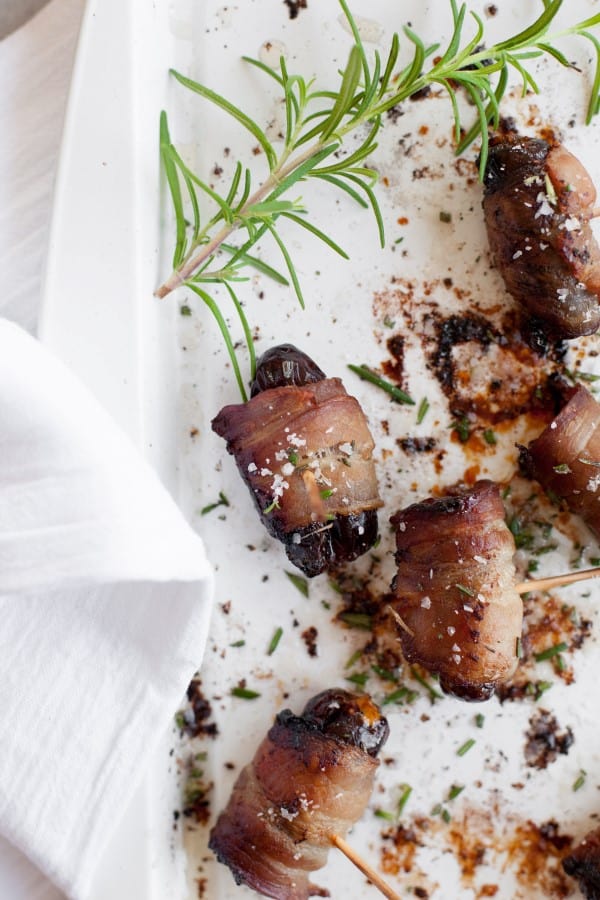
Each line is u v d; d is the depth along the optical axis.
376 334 0.39
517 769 0.39
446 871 0.39
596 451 0.37
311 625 0.39
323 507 0.36
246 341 0.39
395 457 0.39
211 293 0.39
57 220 0.36
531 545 0.39
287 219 0.39
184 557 0.34
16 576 0.33
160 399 0.38
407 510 0.37
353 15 0.39
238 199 0.39
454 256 0.39
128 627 0.35
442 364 0.39
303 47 0.39
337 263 0.39
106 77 0.36
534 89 0.36
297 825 0.37
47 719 0.36
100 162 0.36
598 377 0.39
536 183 0.37
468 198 0.39
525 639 0.39
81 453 0.34
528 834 0.39
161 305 0.38
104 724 0.36
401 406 0.39
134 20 0.37
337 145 0.36
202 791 0.39
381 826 0.39
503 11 0.39
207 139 0.39
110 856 0.37
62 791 0.36
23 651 0.36
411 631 0.37
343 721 0.37
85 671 0.36
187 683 0.35
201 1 0.39
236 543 0.39
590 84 0.39
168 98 0.38
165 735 0.38
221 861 0.38
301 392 0.36
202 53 0.39
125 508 0.34
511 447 0.39
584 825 0.39
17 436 0.34
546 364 0.39
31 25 0.39
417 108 0.39
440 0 0.39
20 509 0.33
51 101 0.39
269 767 0.37
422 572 0.37
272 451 0.36
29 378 0.34
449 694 0.38
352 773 0.37
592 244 0.37
